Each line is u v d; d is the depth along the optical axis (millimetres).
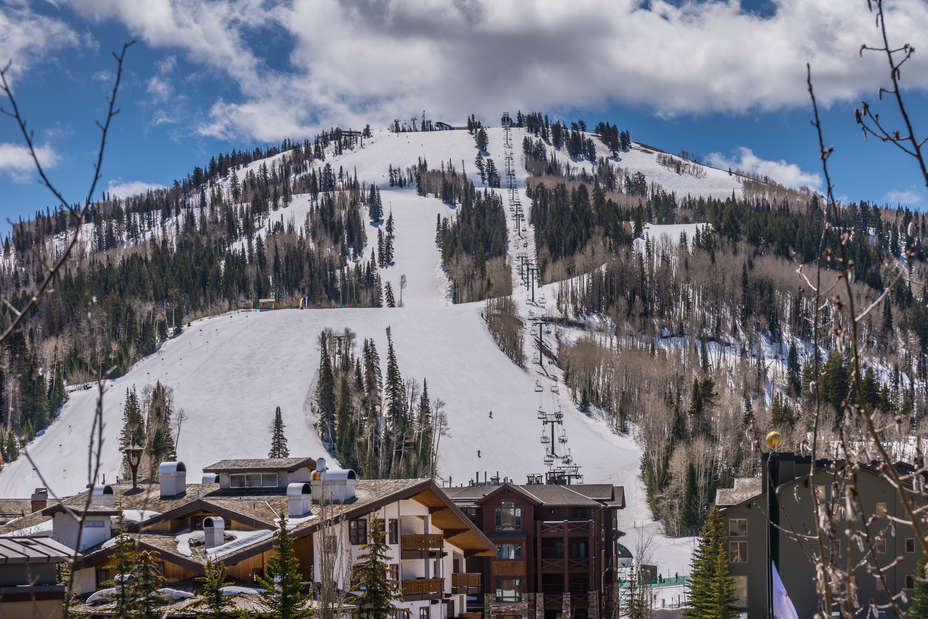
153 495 56938
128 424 177625
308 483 53156
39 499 70938
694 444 182750
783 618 24141
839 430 8734
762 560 72750
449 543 62188
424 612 54750
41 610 31406
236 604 41125
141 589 36312
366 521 51938
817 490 9125
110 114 9180
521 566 76625
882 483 64188
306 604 39688
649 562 127438
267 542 46594
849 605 8289
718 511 70688
